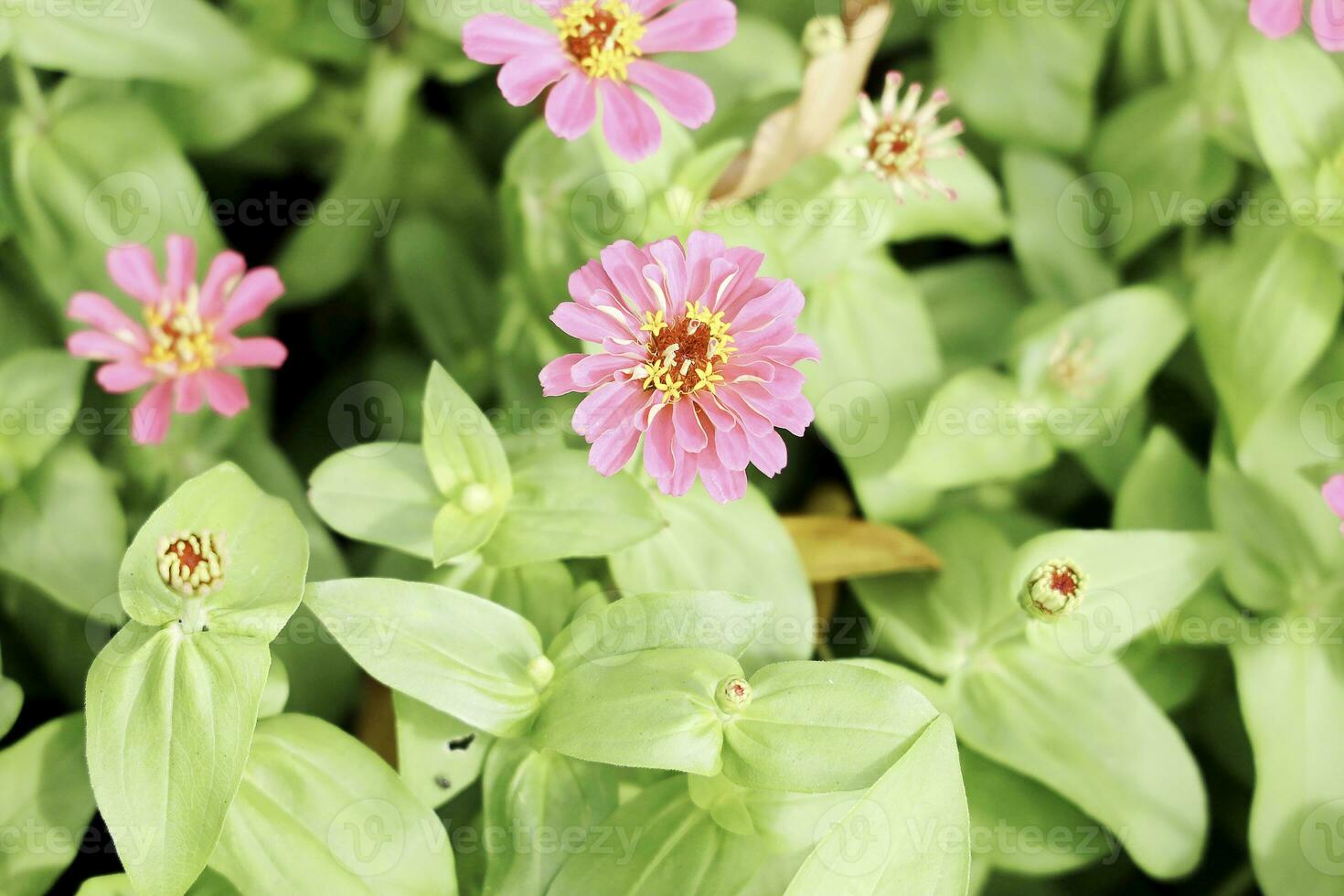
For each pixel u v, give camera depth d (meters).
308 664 0.67
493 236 0.74
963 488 0.71
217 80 0.69
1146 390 0.73
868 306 0.71
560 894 0.62
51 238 0.69
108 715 0.61
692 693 0.62
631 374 0.61
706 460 0.60
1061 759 0.66
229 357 0.66
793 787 0.61
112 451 0.70
